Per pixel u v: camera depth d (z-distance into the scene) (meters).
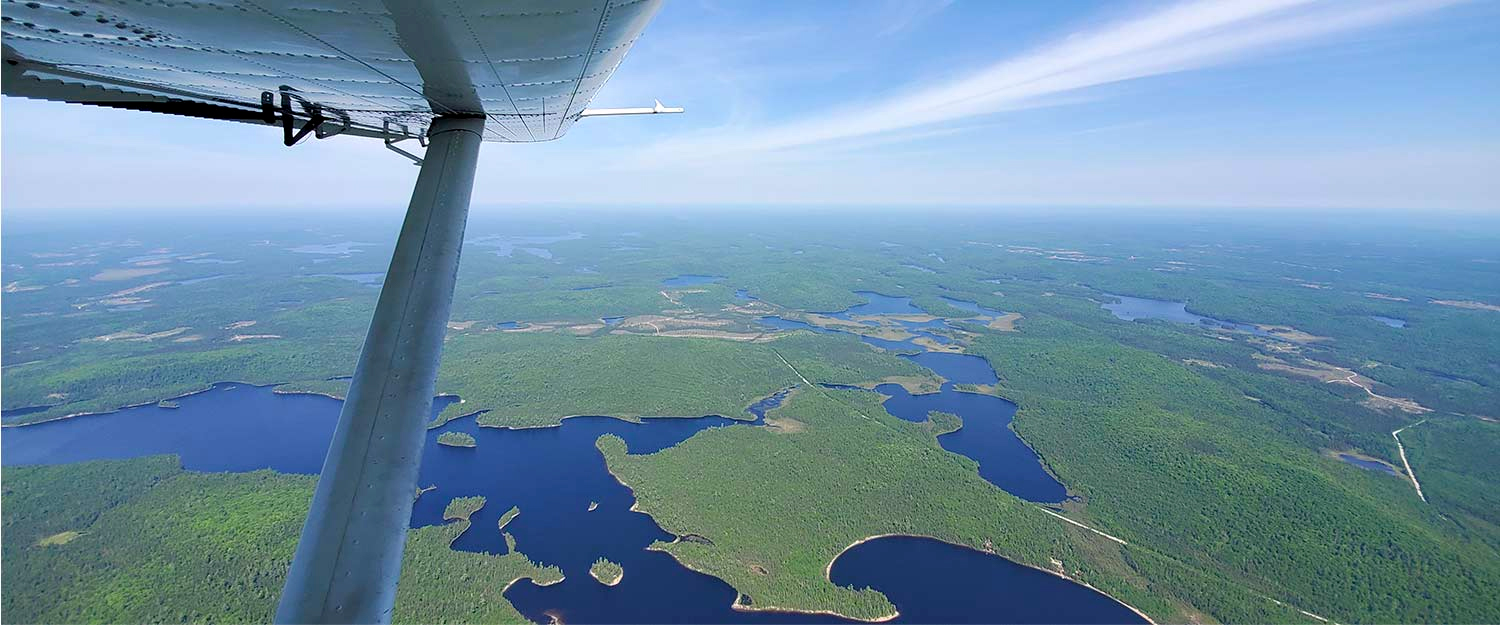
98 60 6.80
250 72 7.48
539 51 7.00
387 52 6.62
